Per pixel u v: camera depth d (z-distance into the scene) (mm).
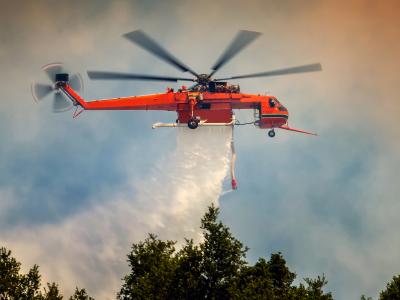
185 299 136250
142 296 136500
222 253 139125
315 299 136000
